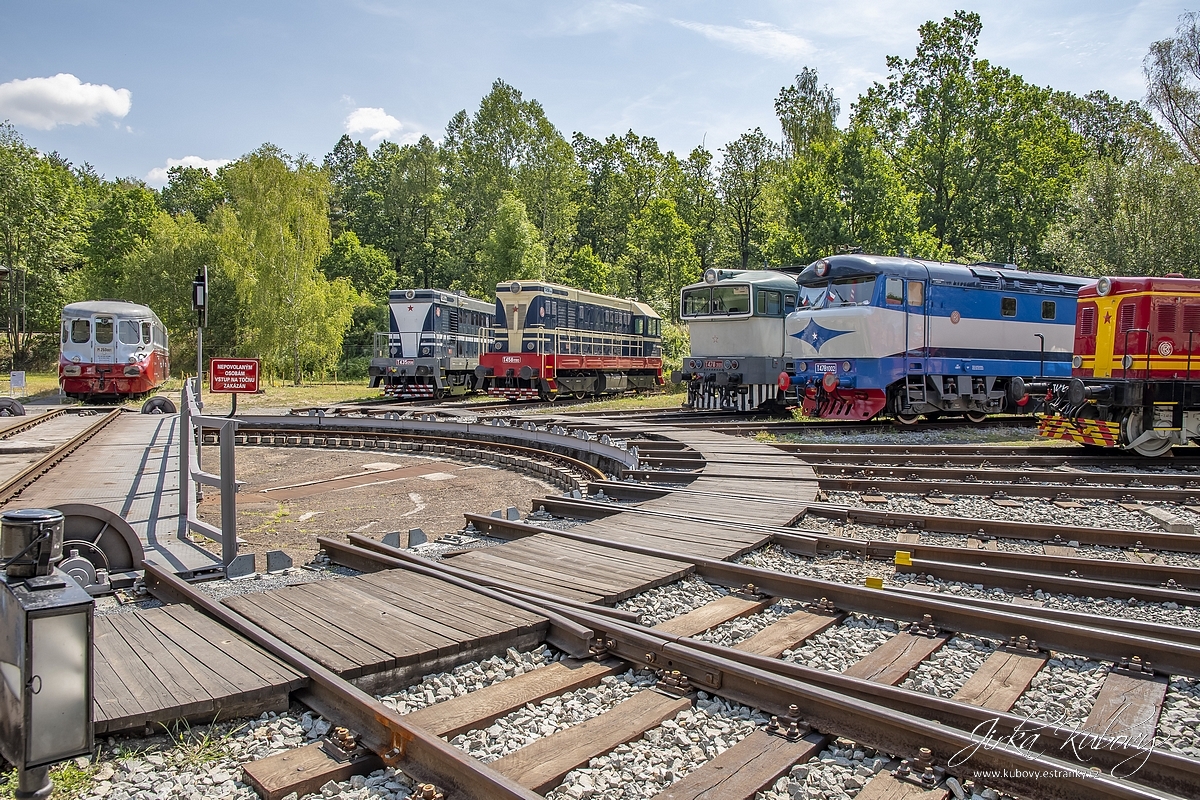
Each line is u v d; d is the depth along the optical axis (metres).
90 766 3.51
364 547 7.59
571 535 7.61
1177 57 30.61
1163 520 8.32
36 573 3.25
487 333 35.72
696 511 8.70
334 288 41.06
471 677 4.44
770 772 3.39
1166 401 13.00
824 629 5.30
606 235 69.12
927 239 37.16
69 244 54.34
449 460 16.69
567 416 19.92
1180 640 4.74
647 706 4.08
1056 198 42.81
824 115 53.28
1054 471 11.12
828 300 18.03
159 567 6.42
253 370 14.57
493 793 3.04
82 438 17.14
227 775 3.46
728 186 55.53
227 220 48.19
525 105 60.94
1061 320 20.19
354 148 88.88
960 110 42.19
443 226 70.44
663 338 41.94
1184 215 28.47
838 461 12.74
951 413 19.95
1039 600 5.94
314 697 4.11
